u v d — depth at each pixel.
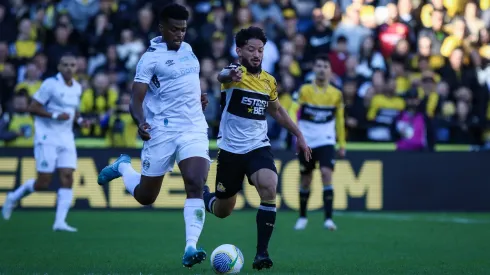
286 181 49.62
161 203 49.00
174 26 20.97
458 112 54.62
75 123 38.31
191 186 20.62
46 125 36.72
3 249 28.59
